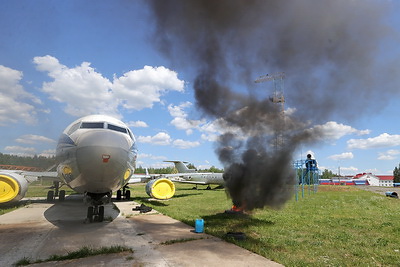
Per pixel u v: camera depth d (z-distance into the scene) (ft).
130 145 27.73
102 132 24.57
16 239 20.40
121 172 25.43
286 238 21.48
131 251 17.07
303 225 27.40
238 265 14.53
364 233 24.11
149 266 14.29
